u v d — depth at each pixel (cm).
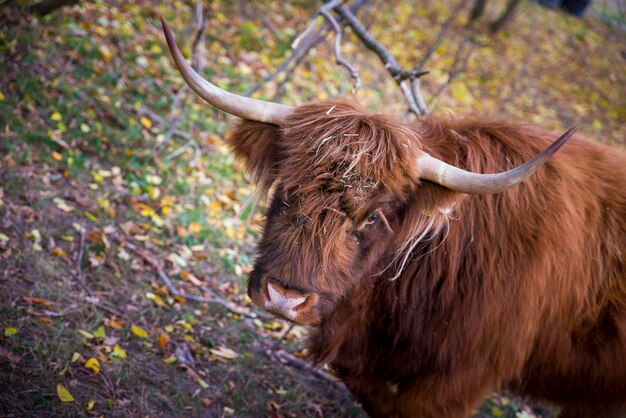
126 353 470
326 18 605
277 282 347
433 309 402
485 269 394
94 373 438
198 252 611
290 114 372
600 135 1323
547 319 409
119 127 703
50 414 393
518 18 1769
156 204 634
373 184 346
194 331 523
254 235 673
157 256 579
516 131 421
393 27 1371
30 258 505
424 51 1336
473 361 402
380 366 433
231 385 489
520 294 394
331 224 341
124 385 443
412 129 399
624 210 418
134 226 593
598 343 416
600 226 414
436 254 396
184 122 758
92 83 734
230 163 743
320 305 354
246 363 516
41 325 452
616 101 1529
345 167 344
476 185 344
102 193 613
